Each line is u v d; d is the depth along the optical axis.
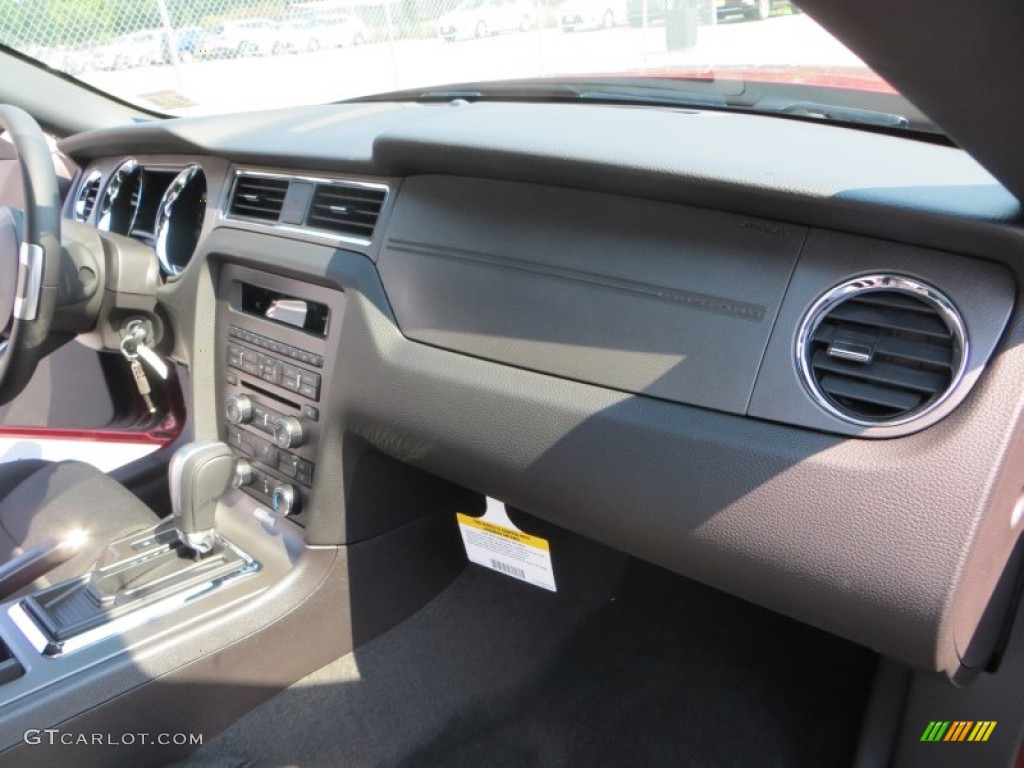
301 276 1.46
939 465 0.85
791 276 0.96
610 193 1.09
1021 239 0.81
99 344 1.92
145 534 1.55
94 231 1.81
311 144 1.51
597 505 1.10
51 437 2.00
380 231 1.34
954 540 0.85
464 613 1.70
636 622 1.69
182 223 1.82
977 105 0.63
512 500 1.23
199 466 1.44
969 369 0.85
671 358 1.03
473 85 1.85
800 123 1.33
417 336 1.29
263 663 1.44
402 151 1.25
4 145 2.21
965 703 1.14
